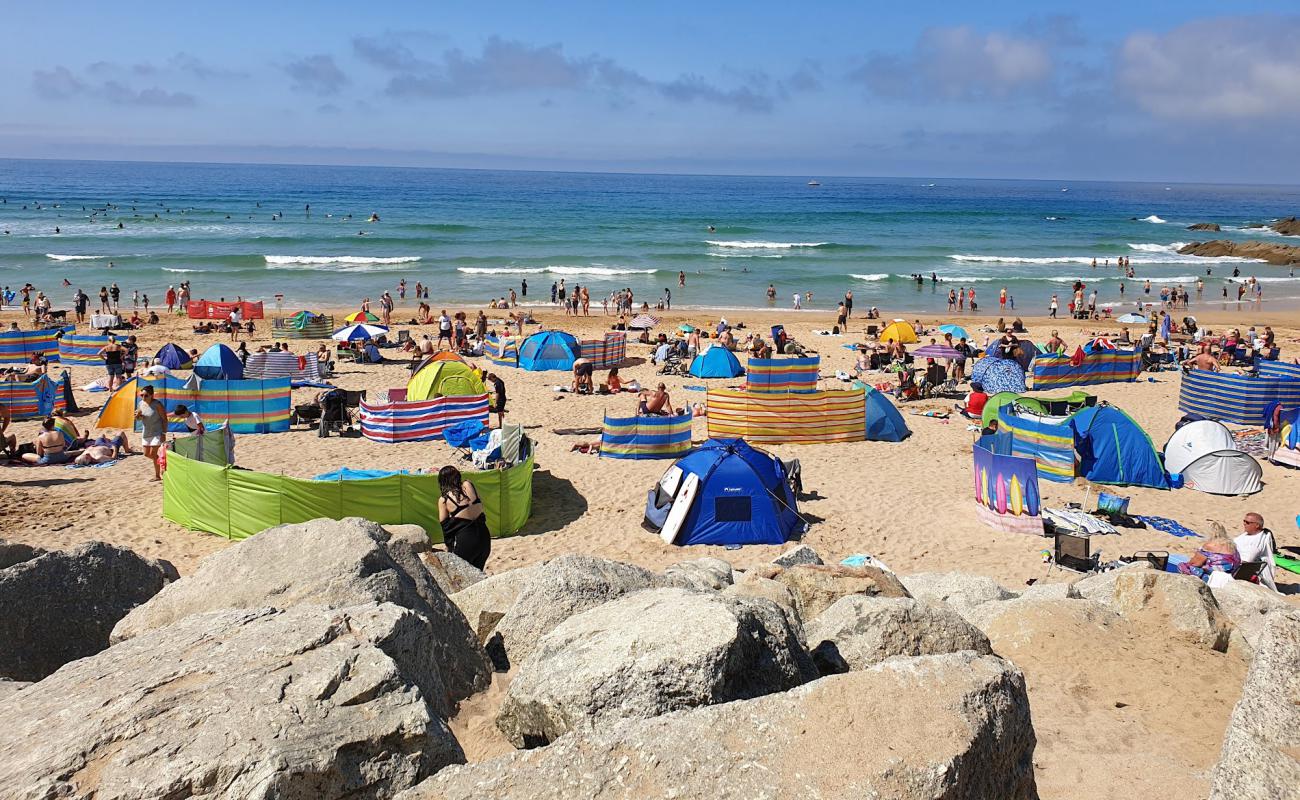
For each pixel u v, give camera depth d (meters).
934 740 3.32
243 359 26.88
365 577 5.52
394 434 19.42
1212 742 5.64
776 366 22.42
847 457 19.03
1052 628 6.94
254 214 110.56
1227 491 16.77
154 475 16.33
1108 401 25.09
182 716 3.59
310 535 6.04
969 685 3.62
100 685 3.89
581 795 3.21
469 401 20.00
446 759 3.75
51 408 20.95
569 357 28.84
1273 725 3.38
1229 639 6.91
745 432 19.92
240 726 3.52
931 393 25.47
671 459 18.39
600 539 14.09
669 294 48.66
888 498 16.31
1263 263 75.94
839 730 3.38
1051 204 191.25
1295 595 11.66
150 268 58.03
